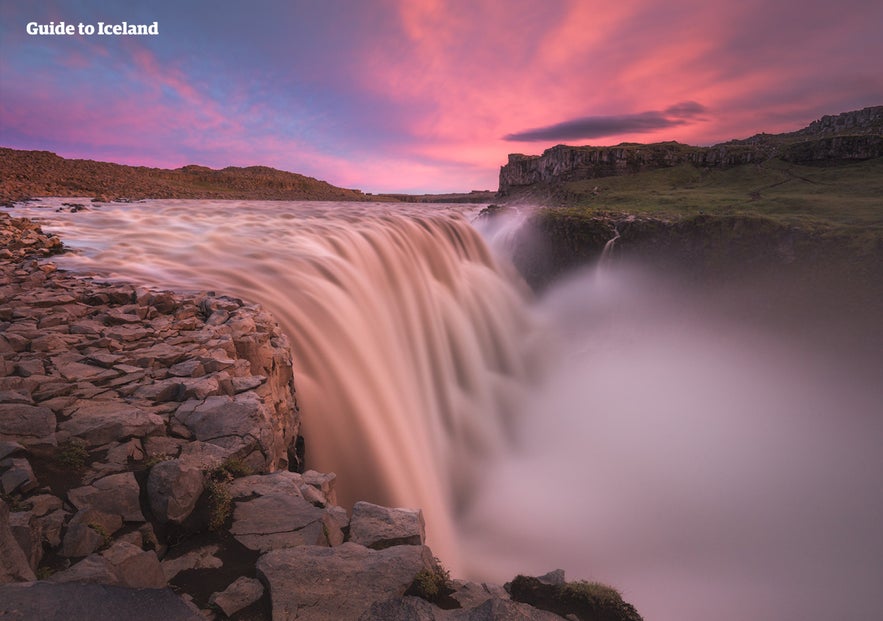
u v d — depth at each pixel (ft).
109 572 16.22
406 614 17.26
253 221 110.83
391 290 95.66
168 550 19.84
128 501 20.63
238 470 24.61
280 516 21.91
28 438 23.31
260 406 28.73
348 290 74.49
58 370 31.09
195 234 91.97
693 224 150.00
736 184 296.51
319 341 58.59
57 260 66.90
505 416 102.01
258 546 20.24
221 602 17.30
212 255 76.38
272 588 17.75
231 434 26.27
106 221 102.53
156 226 99.55
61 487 20.89
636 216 164.35
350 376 59.57
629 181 339.77
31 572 15.31
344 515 23.18
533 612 17.94
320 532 21.13
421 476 59.62
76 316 41.55
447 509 66.69
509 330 133.90
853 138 292.20
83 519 18.67
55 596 14.79
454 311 108.58
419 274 106.73
